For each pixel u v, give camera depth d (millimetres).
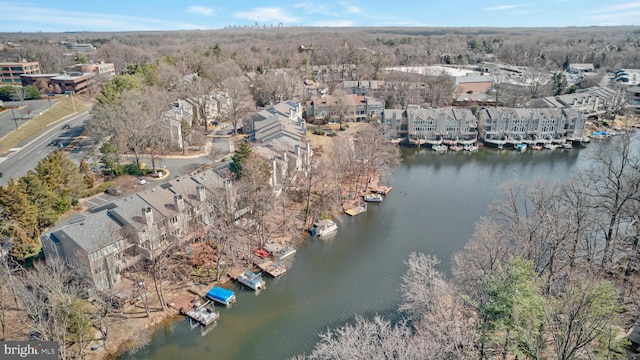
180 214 75625
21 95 157625
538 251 58344
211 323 61625
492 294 40438
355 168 110188
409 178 123062
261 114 144375
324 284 71562
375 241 85750
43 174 80375
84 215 77250
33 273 54406
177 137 124625
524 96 193625
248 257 76188
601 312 36719
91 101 173250
